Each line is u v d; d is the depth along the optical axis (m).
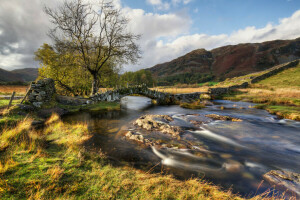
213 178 4.79
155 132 8.93
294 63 53.69
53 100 15.14
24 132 6.57
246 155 6.59
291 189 4.28
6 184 3.29
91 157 5.28
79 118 12.30
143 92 23.19
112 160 5.58
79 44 18.67
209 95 30.14
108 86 29.28
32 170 3.93
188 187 3.98
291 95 24.45
